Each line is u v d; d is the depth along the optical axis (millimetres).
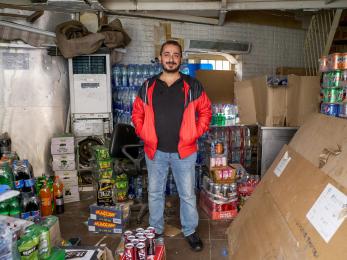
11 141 4211
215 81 4539
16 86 4168
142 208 3236
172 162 2607
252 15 5715
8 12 4109
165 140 2562
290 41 6270
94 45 3846
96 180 3787
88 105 4035
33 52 4180
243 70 5766
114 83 4359
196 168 4086
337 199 1449
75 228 3057
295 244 1608
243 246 2246
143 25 4953
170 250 2623
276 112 3662
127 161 3270
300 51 6426
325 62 2926
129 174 3104
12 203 2605
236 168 3547
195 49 5312
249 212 2492
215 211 3205
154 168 2637
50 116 4348
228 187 3205
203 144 4004
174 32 5160
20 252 1329
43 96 4289
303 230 1596
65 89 4406
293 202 1852
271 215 2053
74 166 3801
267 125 3688
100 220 2945
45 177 3510
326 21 5949
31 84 4223
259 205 2354
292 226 1726
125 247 1921
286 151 2420
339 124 1884
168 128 2537
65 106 4430
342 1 4312
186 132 2510
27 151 4293
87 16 4484
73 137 3812
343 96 2727
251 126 4098
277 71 5953
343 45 6027
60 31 3879
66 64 4379
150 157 2615
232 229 2709
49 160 4387
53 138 3754
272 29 6012
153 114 2543
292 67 6094
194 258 2502
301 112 3645
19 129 4238
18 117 4219
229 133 4098
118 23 4238
